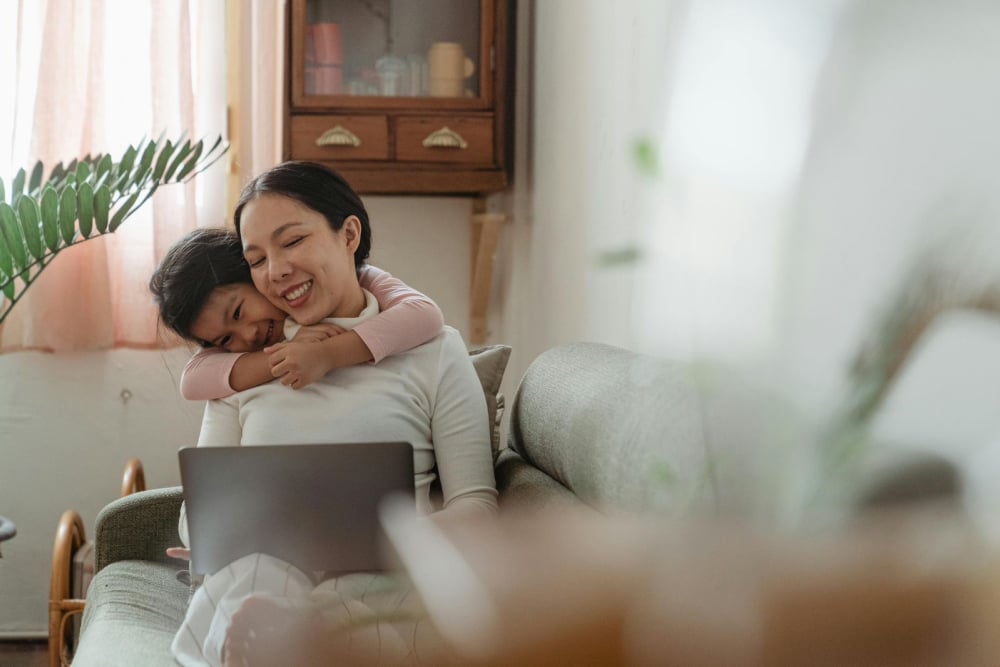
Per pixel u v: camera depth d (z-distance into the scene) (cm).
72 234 206
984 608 12
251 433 151
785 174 16
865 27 15
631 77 185
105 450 292
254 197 155
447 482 153
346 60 263
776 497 15
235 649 95
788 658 13
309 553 122
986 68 14
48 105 273
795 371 15
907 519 14
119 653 130
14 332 281
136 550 179
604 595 14
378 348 152
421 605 16
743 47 17
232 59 282
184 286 156
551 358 169
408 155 264
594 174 215
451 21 267
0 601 291
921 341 15
